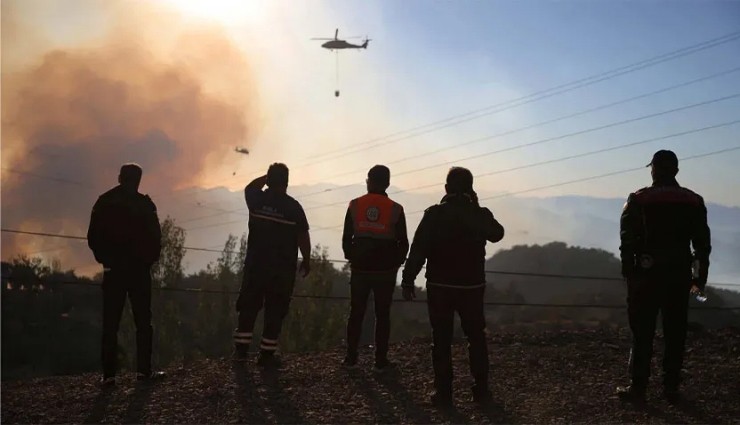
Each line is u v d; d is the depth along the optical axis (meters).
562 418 6.04
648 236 6.38
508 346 9.35
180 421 5.95
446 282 6.33
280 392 6.84
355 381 7.31
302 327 33.69
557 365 8.20
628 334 10.19
